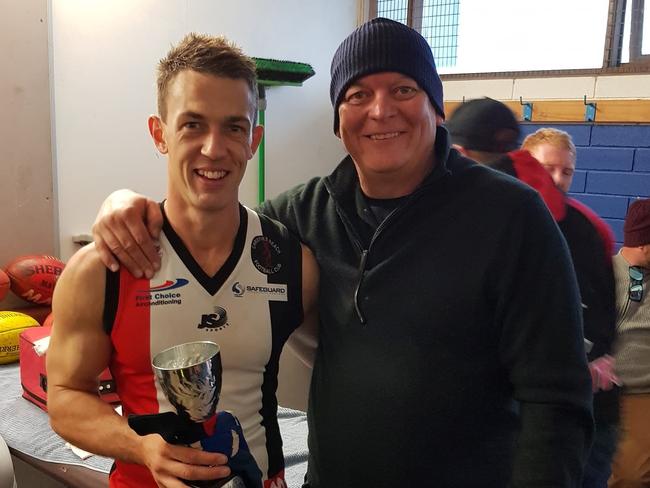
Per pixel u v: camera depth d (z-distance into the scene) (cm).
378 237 103
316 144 362
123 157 270
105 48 258
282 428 177
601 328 144
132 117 271
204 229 100
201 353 86
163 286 99
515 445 97
